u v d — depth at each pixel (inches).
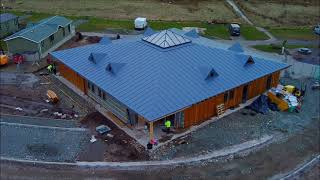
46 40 2598.4
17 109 1898.4
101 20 3595.0
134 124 1738.4
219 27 3489.2
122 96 1683.1
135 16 3786.9
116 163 1521.9
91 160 1537.9
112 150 1599.4
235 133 1738.4
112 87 1758.1
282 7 4325.8
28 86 2144.4
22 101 1982.0
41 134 1697.8
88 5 4160.9
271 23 3727.9
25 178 1427.2
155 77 1744.6
